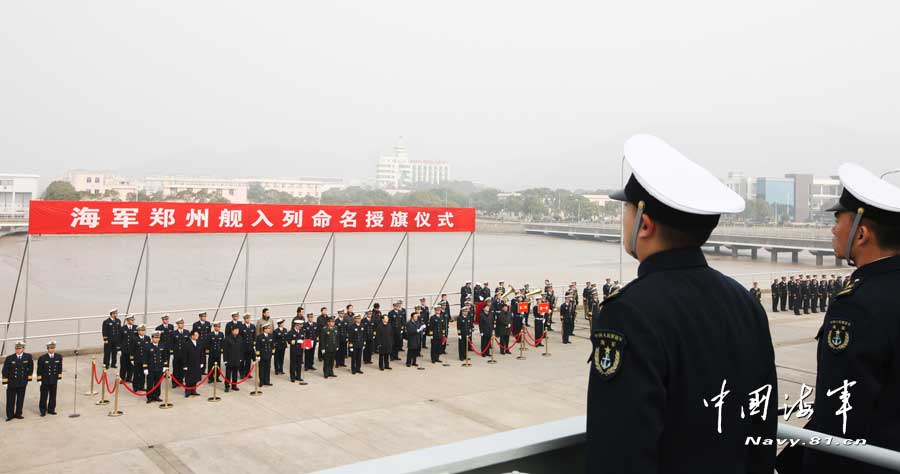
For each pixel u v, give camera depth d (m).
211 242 117.00
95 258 79.56
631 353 1.60
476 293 27.41
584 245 113.44
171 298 42.91
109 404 15.62
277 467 11.77
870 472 2.24
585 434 1.82
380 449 12.73
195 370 16.48
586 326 28.05
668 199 1.74
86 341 25.83
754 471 1.83
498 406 15.78
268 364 17.64
